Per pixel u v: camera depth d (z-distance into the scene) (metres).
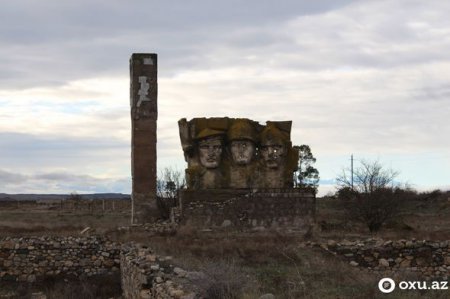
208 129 35.91
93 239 29.38
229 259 23.28
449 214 58.53
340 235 32.38
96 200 97.94
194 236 30.91
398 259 25.50
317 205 61.72
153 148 38.12
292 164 36.59
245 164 35.88
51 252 28.70
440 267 25.39
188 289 14.85
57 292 25.66
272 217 34.25
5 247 28.45
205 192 34.12
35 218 57.38
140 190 37.75
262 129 36.84
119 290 26.19
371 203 39.09
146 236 31.08
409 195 58.84
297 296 15.72
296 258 24.05
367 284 17.17
